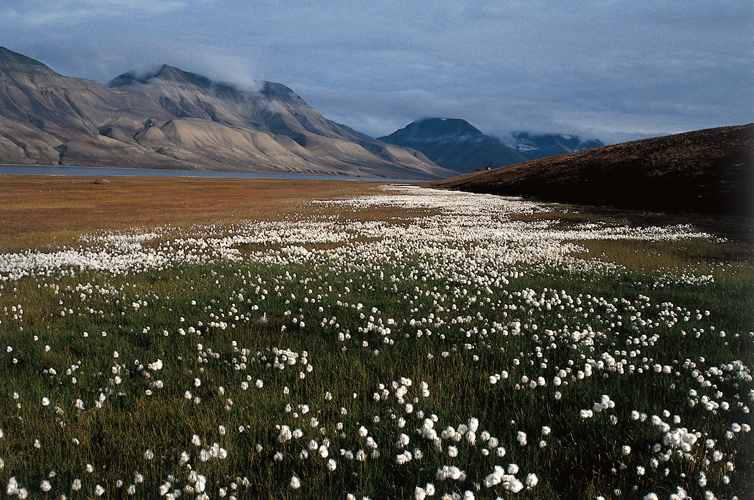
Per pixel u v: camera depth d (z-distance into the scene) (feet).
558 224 93.61
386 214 114.83
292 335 22.82
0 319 25.66
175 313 27.09
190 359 19.19
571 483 10.95
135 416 14.03
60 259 47.98
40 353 20.13
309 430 13.05
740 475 10.95
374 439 12.73
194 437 11.82
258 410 14.28
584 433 13.12
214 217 108.47
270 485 10.75
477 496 10.11
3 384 16.78
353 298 30.81
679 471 11.15
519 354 19.77
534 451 12.16
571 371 17.58
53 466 11.58
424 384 14.78
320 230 81.51
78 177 387.75
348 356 19.52
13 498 10.16
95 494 10.21
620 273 41.63
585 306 29.48
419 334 22.30
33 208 128.36
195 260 49.14
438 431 13.03
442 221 98.43
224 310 27.66
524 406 14.67
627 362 18.92
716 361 18.61
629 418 13.69
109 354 20.07
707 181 132.36
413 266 44.09
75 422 13.87
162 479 11.02
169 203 156.25
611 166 182.39
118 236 71.31
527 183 199.21
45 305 29.12
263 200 172.65
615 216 109.29
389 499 10.46
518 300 30.14
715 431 13.02
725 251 56.70
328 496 10.41
